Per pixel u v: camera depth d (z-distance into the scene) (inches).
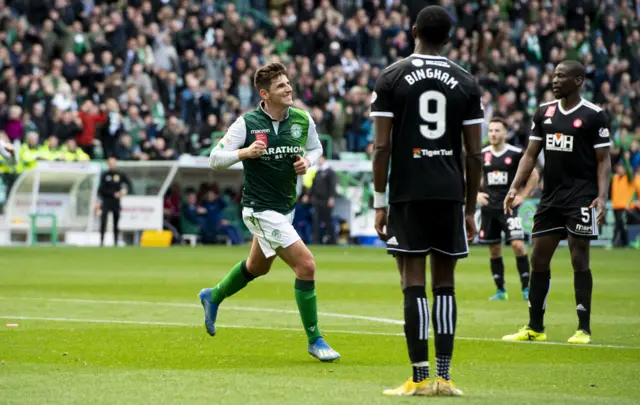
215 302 739.4
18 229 2388.0
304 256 673.0
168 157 2444.6
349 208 2667.3
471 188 543.5
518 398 520.7
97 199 2448.3
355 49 2952.8
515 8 3257.9
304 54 2842.0
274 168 690.2
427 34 540.7
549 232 788.6
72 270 1526.8
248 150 674.2
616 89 3265.3
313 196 2532.0
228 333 797.9
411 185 532.4
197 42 2701.8
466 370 626.5
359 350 710.5
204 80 2640.3
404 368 628.4
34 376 581.9
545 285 781.9
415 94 531.2
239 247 2340.1
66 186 2429.9
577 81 787.4
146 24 2657.5
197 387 547.8
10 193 2359.7
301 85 2728.8
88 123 2389.3
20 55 2454.5
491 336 806.5
